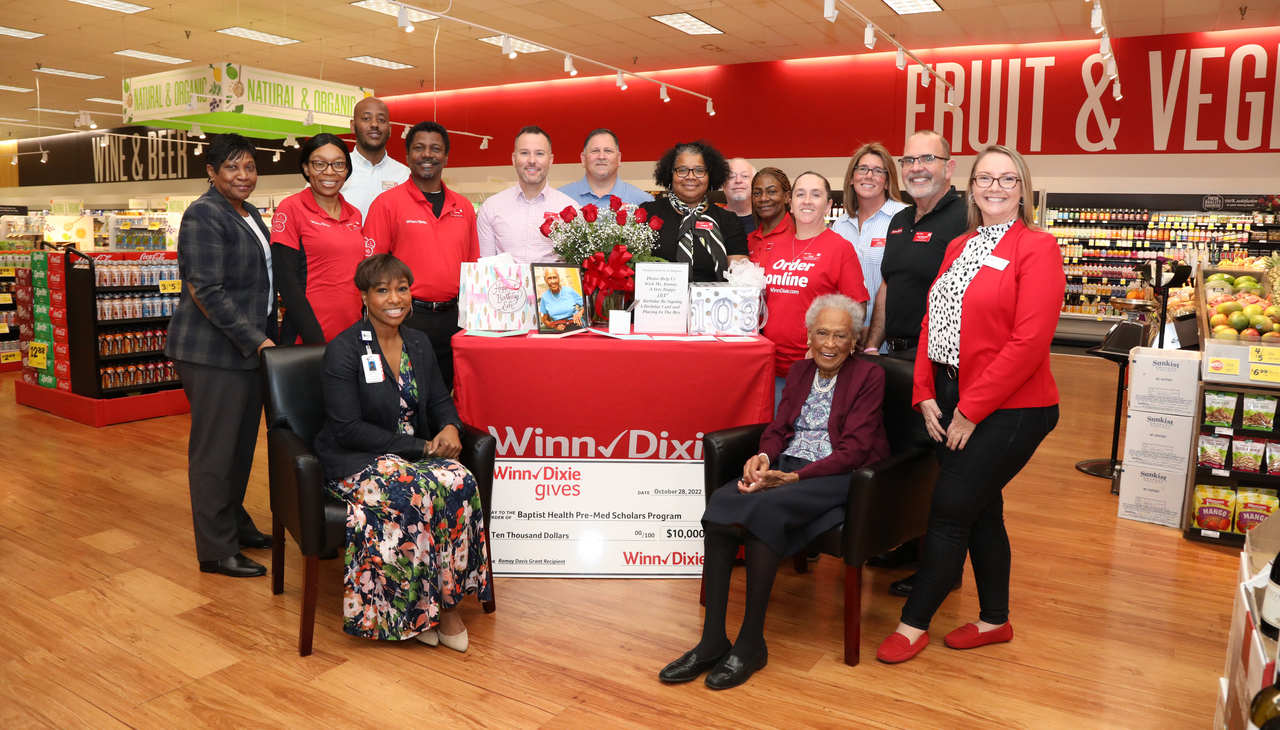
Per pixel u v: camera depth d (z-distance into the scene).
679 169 3.66
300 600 3.16
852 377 2.93
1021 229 2.56
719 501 2.67
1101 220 11.10
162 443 5.54
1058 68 11.12
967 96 11.66
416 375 2.98
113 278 6.19
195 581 3.32
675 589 3.29
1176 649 2.88
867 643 2.88
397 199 3.71
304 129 10.52
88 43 12.02
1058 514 4.42
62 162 22.52
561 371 3.24
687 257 3.66
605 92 14.16
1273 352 3.89
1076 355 10.83
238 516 3.68
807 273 3.46
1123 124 10.88
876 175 3.65
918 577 2.79
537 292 3.35
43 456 5.19
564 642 2.84
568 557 3.36
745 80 13.01
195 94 8.41
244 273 3.40
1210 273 5.16
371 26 10.88
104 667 2.63
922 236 3.24
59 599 3.13
